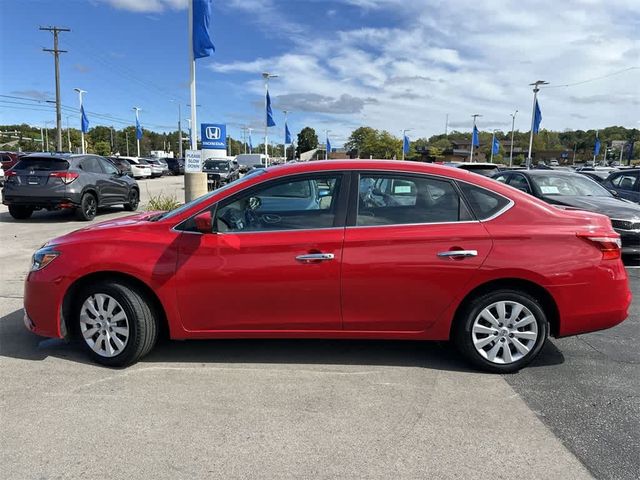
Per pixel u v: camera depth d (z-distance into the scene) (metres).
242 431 3.07
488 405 3.43
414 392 3.61
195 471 2.68
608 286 3.81
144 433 3.04
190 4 12.30
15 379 3.74
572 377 3.89
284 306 3.79
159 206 13.21
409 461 2.79
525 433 3.09
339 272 3.72
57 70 42.31
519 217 3.82
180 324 3.86
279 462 2.77
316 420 3.21
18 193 11.65
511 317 3.85
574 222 3.87
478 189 3.88
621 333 4.93
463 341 3.89
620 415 3.32
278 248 3.72
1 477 2.61
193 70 12.62
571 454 2.87
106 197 13.26
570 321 3.83
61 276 3.86
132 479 2.61
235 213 3.86
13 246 8.88
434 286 3.75
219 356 4.22
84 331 3.98
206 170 27.28
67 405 3.36
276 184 3.87
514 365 3.88
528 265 3.71
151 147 129.75
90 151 84.19
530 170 9.88
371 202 3.84
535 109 36.78
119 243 3.84
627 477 2.67
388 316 3.81
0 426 3.10
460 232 3.75
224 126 16.03
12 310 5.34
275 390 3.61
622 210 7.98
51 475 2.63
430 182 3.88
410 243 3.73
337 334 3.88
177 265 3.77
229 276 3.75
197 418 3.21
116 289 3.82
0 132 104.12
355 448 2.91
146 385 3.67
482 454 2.86
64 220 12.52
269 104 35.16
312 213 3.83
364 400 3.48
